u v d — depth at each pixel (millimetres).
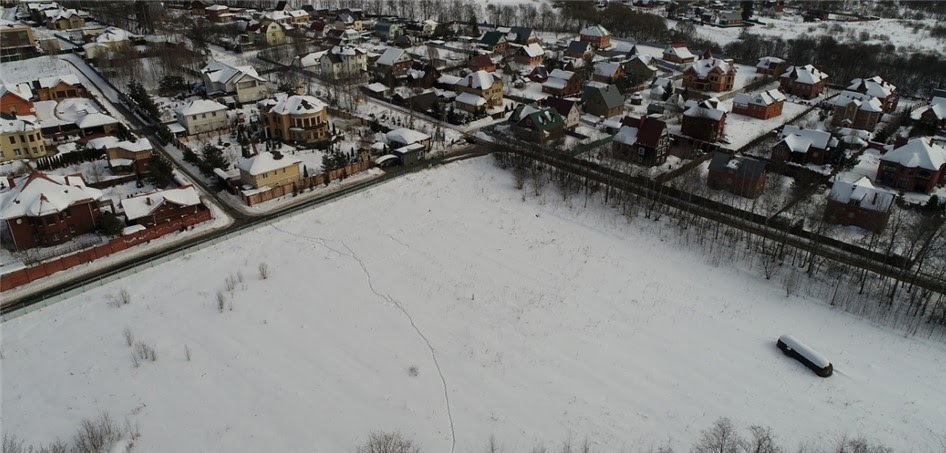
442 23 199625
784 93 142125
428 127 112250
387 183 88875
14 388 49469
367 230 76188
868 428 47438
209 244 71188
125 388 49875
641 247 73875
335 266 68125
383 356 54688
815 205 82125
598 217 80688
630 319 60719
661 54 175750
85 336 55625
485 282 66312
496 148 99188
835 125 115562
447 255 71312
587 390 51469
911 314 60938
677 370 53875
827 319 60719
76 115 103812
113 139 93688
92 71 139750
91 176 86062
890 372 53625
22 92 111250
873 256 69812
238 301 61250
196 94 125938
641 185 86375
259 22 178875
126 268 65062
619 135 98875
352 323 58906
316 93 128625
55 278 63938
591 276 67938
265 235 73938
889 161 88375
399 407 49188
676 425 47906
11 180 74938
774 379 52812
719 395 51062
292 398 49625
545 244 74438
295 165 86250
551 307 62344
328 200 82500
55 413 47250
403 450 44125
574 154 96625
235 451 44781
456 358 54812
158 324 57531
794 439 46469
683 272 68750
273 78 140125
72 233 71375
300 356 54312
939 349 56469
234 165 92312
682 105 123188
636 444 46125
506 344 56781
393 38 184500
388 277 66562
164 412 47781
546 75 145250
